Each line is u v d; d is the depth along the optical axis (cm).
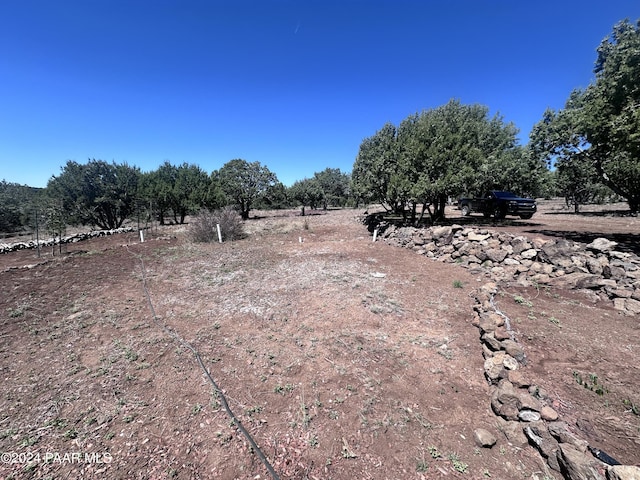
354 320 437
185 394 288
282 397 283
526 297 498
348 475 207
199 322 449
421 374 313
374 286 580
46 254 1030
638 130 532
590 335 368
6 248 1075
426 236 890
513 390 259
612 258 533
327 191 4406
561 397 266
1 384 308
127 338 402
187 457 221
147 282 661
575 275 526
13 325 446
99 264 845
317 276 655
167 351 367
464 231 796
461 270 677
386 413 260
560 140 790
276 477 199
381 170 1161
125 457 222
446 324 421
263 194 2420
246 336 400
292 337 393
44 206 1386
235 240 1245
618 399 261
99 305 525
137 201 2058
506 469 208
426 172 1003
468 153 990
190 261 860
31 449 229
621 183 1262
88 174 1983
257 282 632
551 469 205
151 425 251
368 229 1440
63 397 287
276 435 240
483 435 229
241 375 317
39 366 340
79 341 397
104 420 257
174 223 2436
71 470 212
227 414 261
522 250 649
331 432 242
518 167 1361
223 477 205
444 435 238
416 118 1500
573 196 1911
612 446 214
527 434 230
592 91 729
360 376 310
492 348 343
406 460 217
